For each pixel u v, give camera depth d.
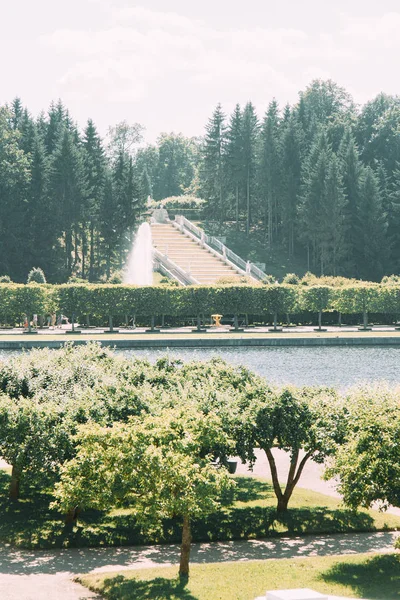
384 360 119.12
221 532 45.03
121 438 36.88
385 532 46.12
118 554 41.53
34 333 148.88
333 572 36.84
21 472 46.88
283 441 45.53
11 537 43.31
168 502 34.91
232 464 54.12
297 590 28.47
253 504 50.03
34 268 190.25
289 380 100.31
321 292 165.12
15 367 51.12
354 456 38.16
